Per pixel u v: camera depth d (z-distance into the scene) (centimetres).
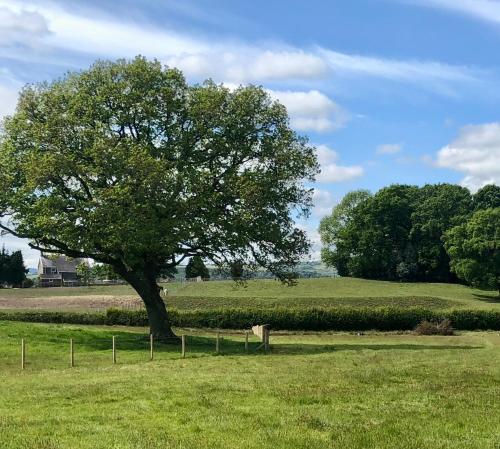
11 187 3459
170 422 1240
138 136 3659
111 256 3703
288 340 4469
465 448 1030
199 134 3622
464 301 7281
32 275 17550
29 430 1159
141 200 3275
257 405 1445
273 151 3656
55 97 3547
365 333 5269
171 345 3631
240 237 3525
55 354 2983
